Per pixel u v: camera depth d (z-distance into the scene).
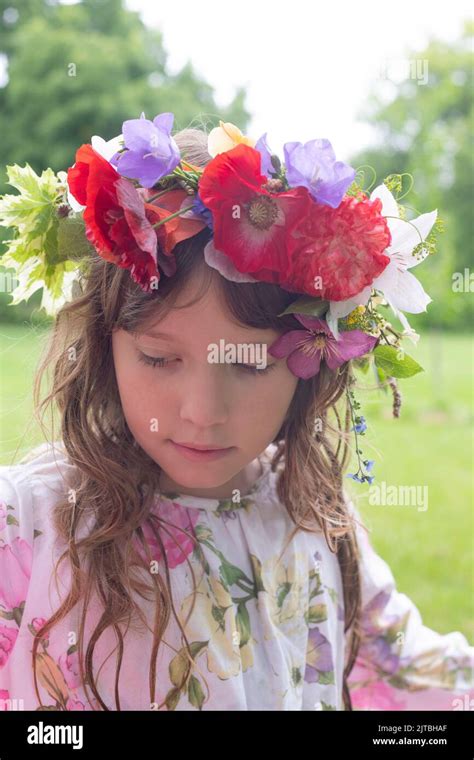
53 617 0.75
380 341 0.80
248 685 0.81
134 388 0.73
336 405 0.95
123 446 0.82
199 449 0.73
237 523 0.85
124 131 0.66
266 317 0.70
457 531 2.56
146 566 0.78
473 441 3.94
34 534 0.78
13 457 0.96
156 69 8.71
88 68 8.06
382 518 2.69
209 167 0.66
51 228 0.78
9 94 8.29
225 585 0.81
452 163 7.46
